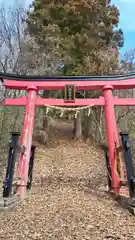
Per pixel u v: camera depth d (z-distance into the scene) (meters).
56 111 20.58
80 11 19.23
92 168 14.28
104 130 18.80
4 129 15.59
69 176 12.61
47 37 18.48
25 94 16.88
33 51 18.11
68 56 18.36
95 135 19.31
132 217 6.11
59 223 5.51
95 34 19.53
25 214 6.22
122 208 6.93
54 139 20.16
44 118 20.36
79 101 9.35
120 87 9.47
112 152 8.56
